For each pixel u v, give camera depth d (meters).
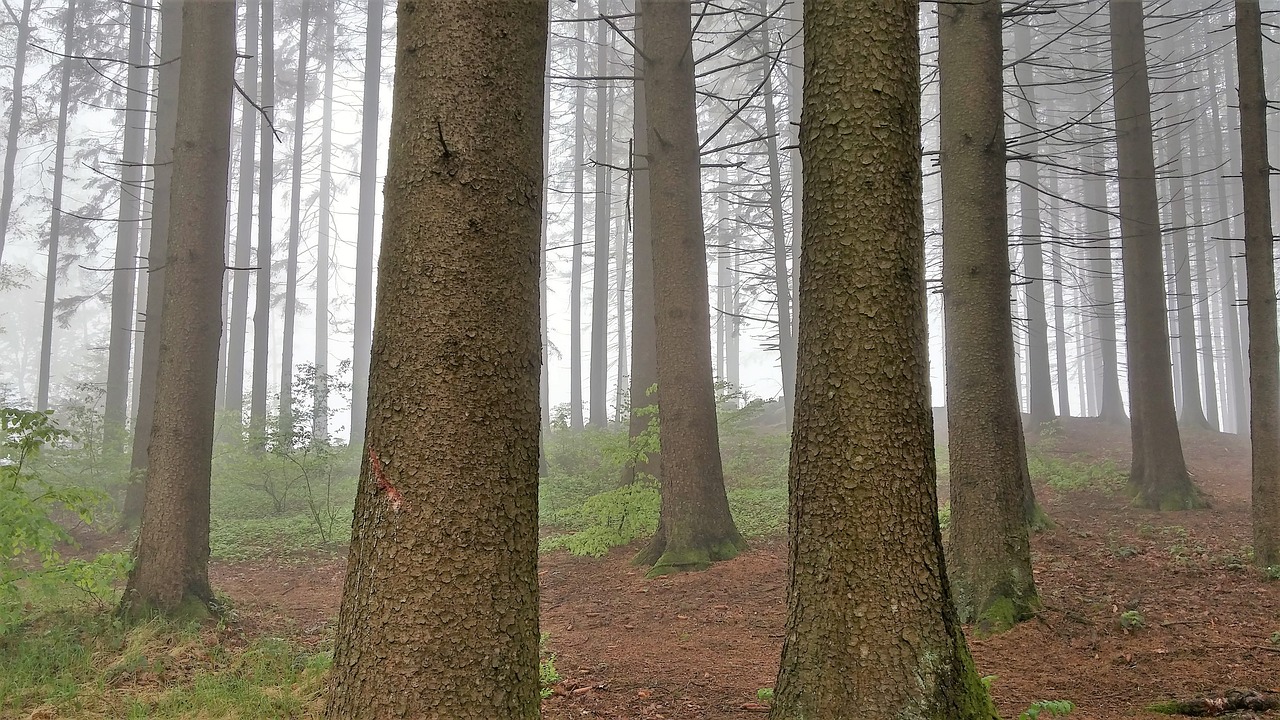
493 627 3.08
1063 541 9.77
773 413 25.50
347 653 3.12
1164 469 11.99
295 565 11.18
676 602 8.40
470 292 3.18
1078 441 20.03
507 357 3.24
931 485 3.77
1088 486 13.61
